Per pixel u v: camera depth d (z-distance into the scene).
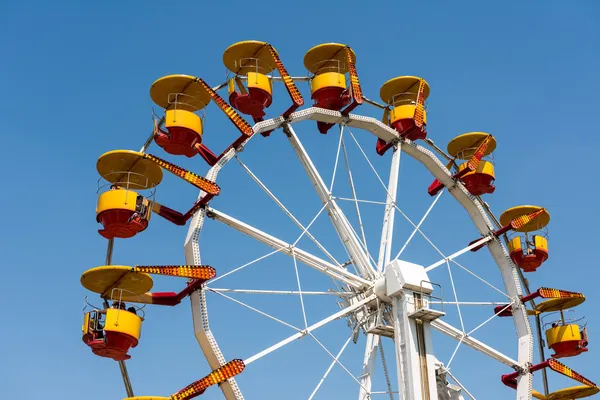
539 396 36.34
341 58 35.72
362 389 31.30
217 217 30.11
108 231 29.22
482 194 37.78
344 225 33.47
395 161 35.28
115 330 27.19
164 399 26.61
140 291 28.44
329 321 30.50
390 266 31.67
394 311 31.23
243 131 31.25
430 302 31.33
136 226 29.14
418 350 30.47
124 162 29.81
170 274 27.73
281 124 33.16
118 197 28.91
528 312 38.00
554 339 37.00
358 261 33.25
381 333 31.64
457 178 36.88
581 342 36.84
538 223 37.97
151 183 30.88
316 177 33.72
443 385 31.83
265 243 31.06
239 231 30.70
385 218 34.28
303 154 33.56
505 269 36.84
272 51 33.28
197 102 32.56
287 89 32.97
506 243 38.09
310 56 35.44
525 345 35.56
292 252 31.20
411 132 35.72
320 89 34.47
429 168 36.88
